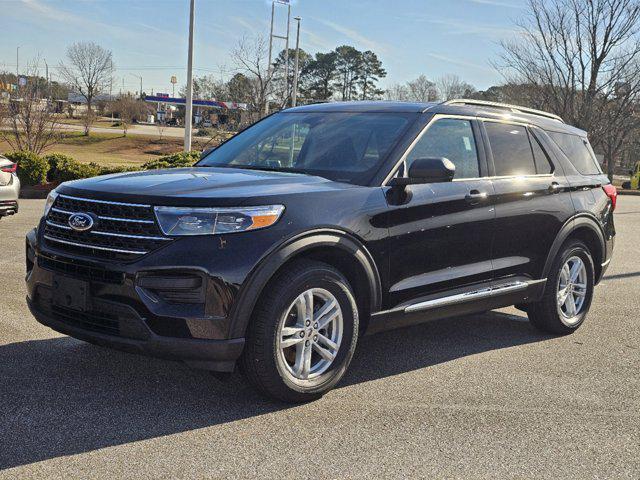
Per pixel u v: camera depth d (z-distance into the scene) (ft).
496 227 16.16
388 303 13.98
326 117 16.37
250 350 12.08
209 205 11.64
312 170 14.55
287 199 12.33
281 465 10.46
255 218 11.84
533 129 18.35
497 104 17.84
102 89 269.44
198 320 11.48
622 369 16.12
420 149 14.85
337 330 13.23
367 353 16.49
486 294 16.03
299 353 12.73
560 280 18.75
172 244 11.50
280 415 12.35
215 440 11.20
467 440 11.73
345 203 13.07
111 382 13.48
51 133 82.74
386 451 11.14
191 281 11.46
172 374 14.07
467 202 15.35
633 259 33.60
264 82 103.76
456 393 13.99
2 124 80.48
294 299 12.31
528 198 17.07
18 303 18.80
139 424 11.66
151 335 11.50
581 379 15.26
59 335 16.22
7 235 29.84
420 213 14.30
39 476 9.74
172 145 166.50
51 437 11.00
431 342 17.71
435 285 14.84
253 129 17.47
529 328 19.65
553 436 12.09
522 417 12.88
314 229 12.36
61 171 53.72
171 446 10.91
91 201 12.12
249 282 11.63
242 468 10.30
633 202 82.99
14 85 83.46
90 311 12.03
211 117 216.13
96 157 122.93
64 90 267.18
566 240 18.61
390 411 12.84
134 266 11.49
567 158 19.10
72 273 12.19
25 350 15.07
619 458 11.35
